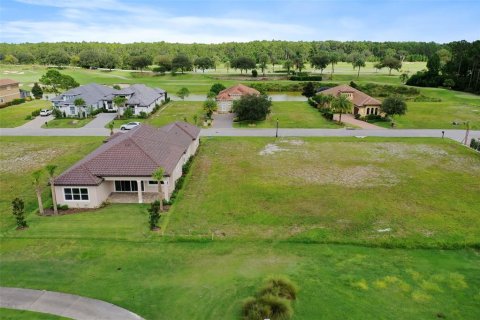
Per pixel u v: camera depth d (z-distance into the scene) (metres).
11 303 20.23
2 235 27.77
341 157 47.31
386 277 22.72
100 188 33.03
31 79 130.38
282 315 18.95
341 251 25.73
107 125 64.50
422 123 68.19
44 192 36.22
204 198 34.66
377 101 74.56
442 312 19.69
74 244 26.61
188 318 19.25
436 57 121.25
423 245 26.36
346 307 19.95
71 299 20.61
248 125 66.50
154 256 25.14
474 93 106.69
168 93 114.75
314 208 32.44
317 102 83.62
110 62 170.88
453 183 38.44
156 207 29.09
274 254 25.38
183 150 41.09
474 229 28.56
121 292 21.27
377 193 35.75
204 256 25.12
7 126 64.94
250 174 41.06
